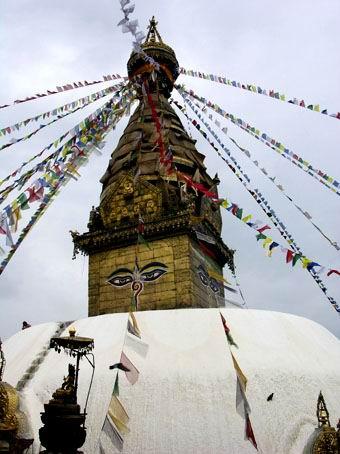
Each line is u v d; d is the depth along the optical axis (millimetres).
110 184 21719
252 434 9664
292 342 13805
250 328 13781
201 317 13977
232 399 11328
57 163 13250
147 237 19094
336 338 15945
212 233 21469
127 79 19297
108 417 10430
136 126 23297
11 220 9766
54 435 8570
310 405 11695
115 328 13898
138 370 12078
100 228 20859
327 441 10094
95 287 19312
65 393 9117
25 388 12211
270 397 11539
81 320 15055
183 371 11969
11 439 9055
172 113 24141
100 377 12023
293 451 10766
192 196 19984
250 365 12211
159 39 24719
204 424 10891
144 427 10961
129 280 18703
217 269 21859
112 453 10695
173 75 24516
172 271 18156
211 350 12719
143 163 21047
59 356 13258
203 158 23547
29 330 15508
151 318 14133
